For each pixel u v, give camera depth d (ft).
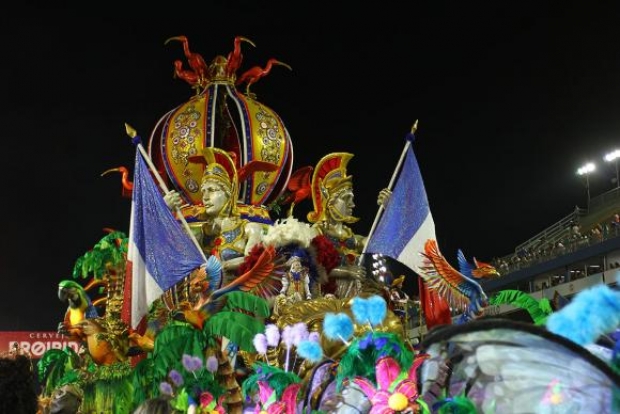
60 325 31.78
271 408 18.88
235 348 27.63
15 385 11.77
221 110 41.98
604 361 9.39
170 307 31.27
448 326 10.69
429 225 33.01
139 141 32.76
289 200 40.45
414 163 34.32
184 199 37.70
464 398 10.91
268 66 41.34
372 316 15.87
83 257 34.47
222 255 33.14
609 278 49.14
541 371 9.93
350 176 35.73
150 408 17.65
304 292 29.25
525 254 69.10
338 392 15.03
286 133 39.65
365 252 33.96
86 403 31.14
